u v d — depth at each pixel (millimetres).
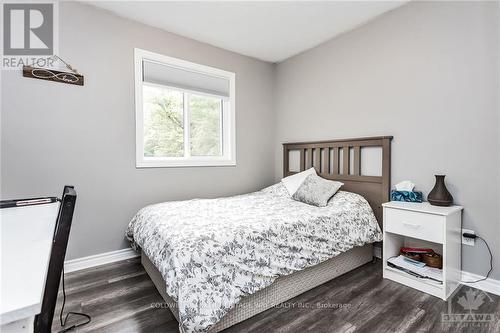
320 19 2584
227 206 2318
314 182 2656
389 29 2461
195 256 1391
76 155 2291
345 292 1906
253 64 3562
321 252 1911
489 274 1896
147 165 2672
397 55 2406
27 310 462
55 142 2191
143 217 2160
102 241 2441
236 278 1481
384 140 2465
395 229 2066
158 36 2719
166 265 1428
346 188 2830
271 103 3795
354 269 2314
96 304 1741
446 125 2096
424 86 2225
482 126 1906
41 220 989
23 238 797
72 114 2262
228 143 3395
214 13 2459
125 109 2533
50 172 2178
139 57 2600
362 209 2352
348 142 2818
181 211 2086
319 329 1485
